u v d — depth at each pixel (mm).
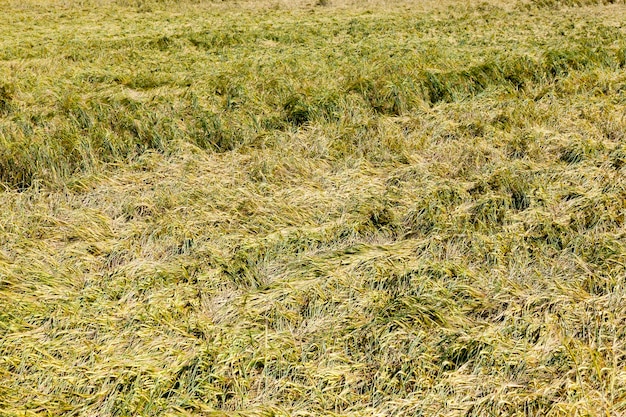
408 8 17125
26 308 3350
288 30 12672
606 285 3564
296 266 3869
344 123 6477
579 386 2797
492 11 15594
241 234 4262
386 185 5125
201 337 3244
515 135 5941
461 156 5590
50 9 17219
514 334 3199
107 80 8211
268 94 7355
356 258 3867
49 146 5441
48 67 8961
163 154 5773
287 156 5641
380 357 3064
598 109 6594
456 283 3633
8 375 2898
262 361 3010
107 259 3994
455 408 2734
